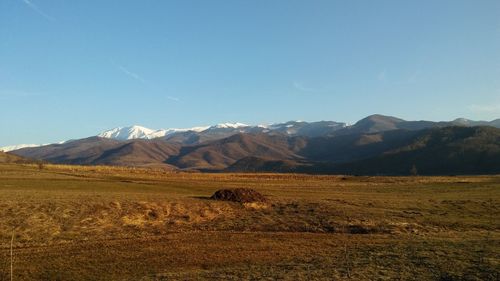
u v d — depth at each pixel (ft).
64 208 164.76
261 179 456.04
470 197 265.54
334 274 86.48
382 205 215.31
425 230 156.76
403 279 82.02
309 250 122.31
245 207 195.21
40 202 168.25
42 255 114.52
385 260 98.17
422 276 83.76
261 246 128.36
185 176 451.12
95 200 181.06
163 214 175.11
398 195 280.31
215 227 160.15
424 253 103.24
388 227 160.56
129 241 132.77
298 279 83.25
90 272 101.50
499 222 175.83
